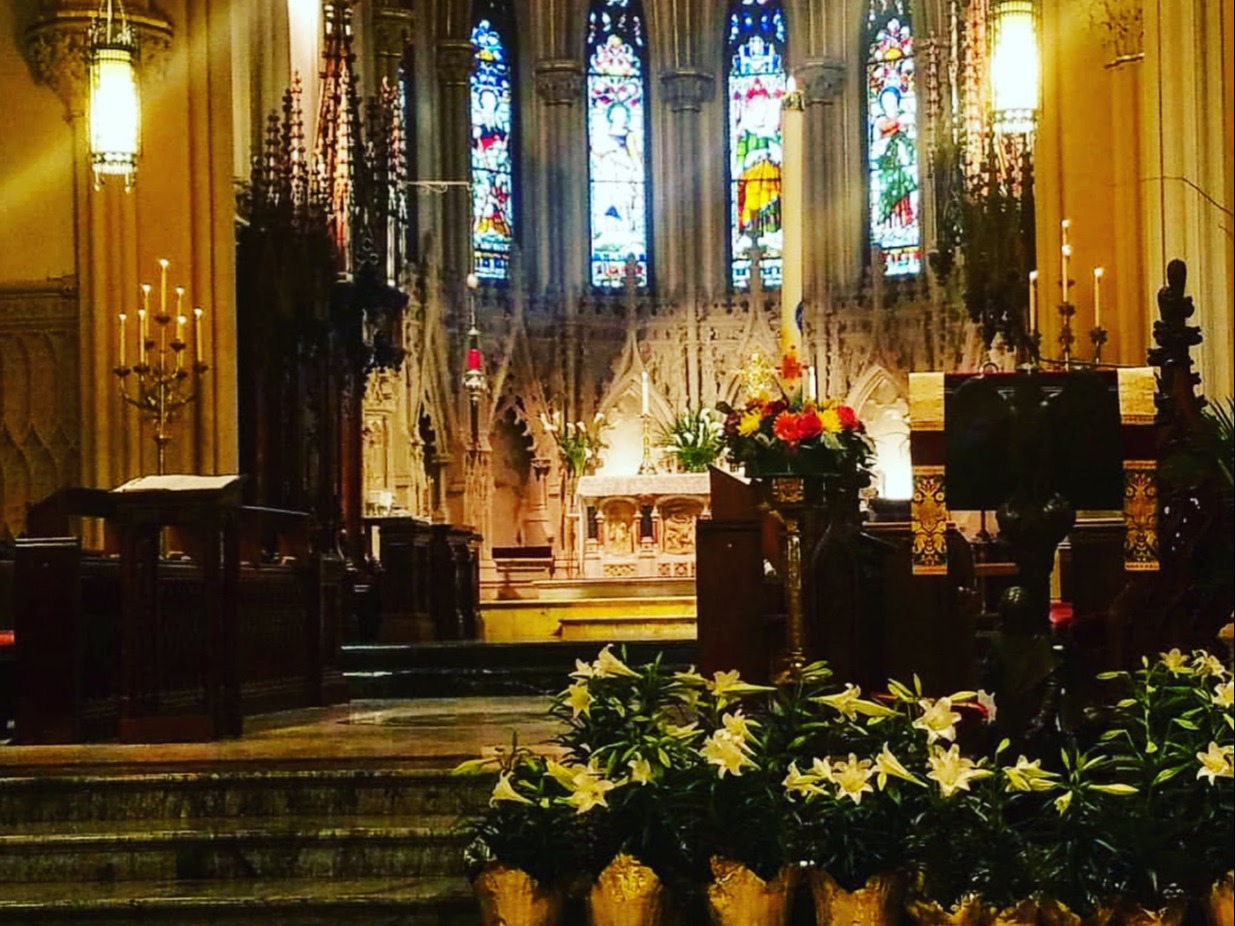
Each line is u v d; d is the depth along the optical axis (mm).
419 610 18328
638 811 6602
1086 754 6762
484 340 27094
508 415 27359
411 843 8148
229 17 16500
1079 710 7750
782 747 6816
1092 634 8844
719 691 7070
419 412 25422
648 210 28734
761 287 27781
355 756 9188
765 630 10883
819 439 10539
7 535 16172
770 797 6582
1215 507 8430
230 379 16281
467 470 26141
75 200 16188
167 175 16266
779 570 11594
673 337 27953
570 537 26500
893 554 10922
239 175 18844
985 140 17328
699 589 10812
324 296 17297
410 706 13352
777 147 28375
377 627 18078
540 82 28422
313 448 17875
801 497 10672
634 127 28891
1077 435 7586
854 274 27484
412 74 26750
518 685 14711
